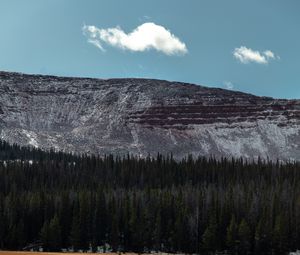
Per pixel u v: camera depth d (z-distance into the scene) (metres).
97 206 172.88
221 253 163.88
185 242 166.38
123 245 171.00
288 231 162.62
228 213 168.88
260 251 160.88
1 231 166.25
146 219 170.12
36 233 172.50
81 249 168.75
